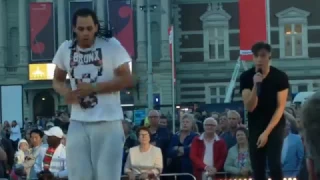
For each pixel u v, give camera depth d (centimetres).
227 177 2219
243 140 2206
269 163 1345
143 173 2164
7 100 6184
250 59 4675
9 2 10644
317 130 680
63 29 10275
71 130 1044
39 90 10388
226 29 10606
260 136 1339
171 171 2420
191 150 2284
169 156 2430
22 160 2798
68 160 1046
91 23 1024
